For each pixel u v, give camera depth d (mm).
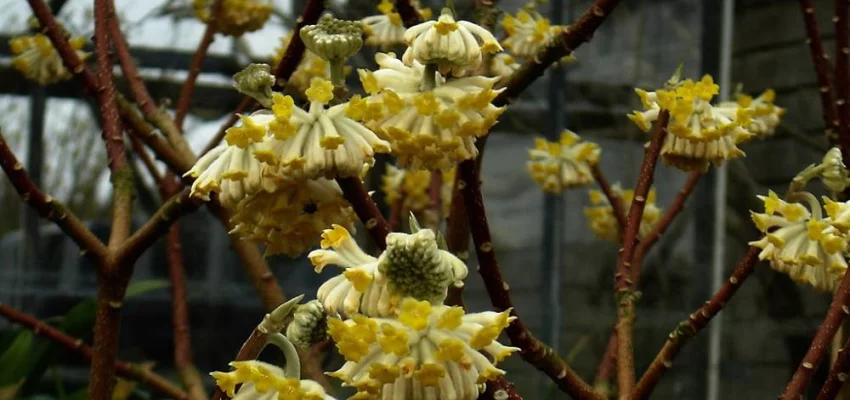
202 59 1005
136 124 917
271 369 648
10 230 1480
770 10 1521
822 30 1485
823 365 1343
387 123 665
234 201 671
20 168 761
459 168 718
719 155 784
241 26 1005
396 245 618
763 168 1504
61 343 943
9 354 1050
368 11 1180
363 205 674
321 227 676
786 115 1493
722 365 1516
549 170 1023
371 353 619
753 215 781
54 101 1464
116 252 791
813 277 776
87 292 1491
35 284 1473
